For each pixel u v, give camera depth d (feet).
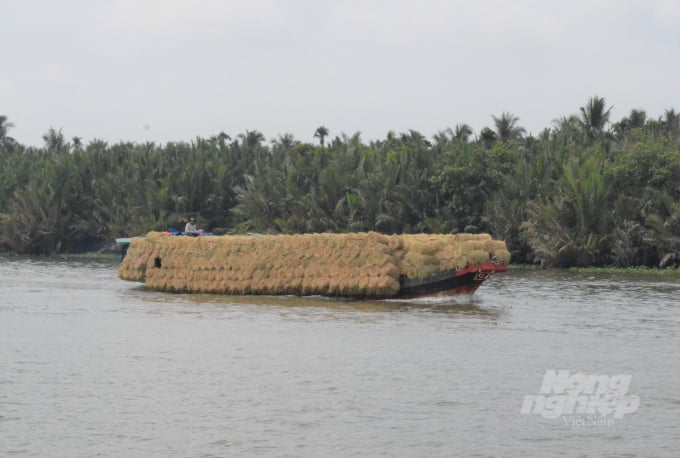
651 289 433.48
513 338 278.05
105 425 185.26
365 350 258.37
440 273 368.27
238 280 408.46
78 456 167.02
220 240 417.90
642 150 602.85
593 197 600.80
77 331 295.07
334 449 170.81
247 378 223.71
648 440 176.04
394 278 372.58
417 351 256.73
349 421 187.73
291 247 396.98
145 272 435.53
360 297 380.78
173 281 425.28
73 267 642.63
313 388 213.66
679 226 572.92
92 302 380.17
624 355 251.19
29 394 208.95
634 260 596.29
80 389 213.25
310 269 389.60
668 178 593.83
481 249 365.20
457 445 173.06
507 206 646.33
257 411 194.80
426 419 188.96
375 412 193.77
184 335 285.84
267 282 400.06
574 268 600.39
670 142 625.00
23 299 392.06
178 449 170.81
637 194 608.19
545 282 480.23
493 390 212.02
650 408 197.36
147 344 269.85
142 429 182.50
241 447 171.83
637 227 589.73
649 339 276.41
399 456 167.22
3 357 250.37
